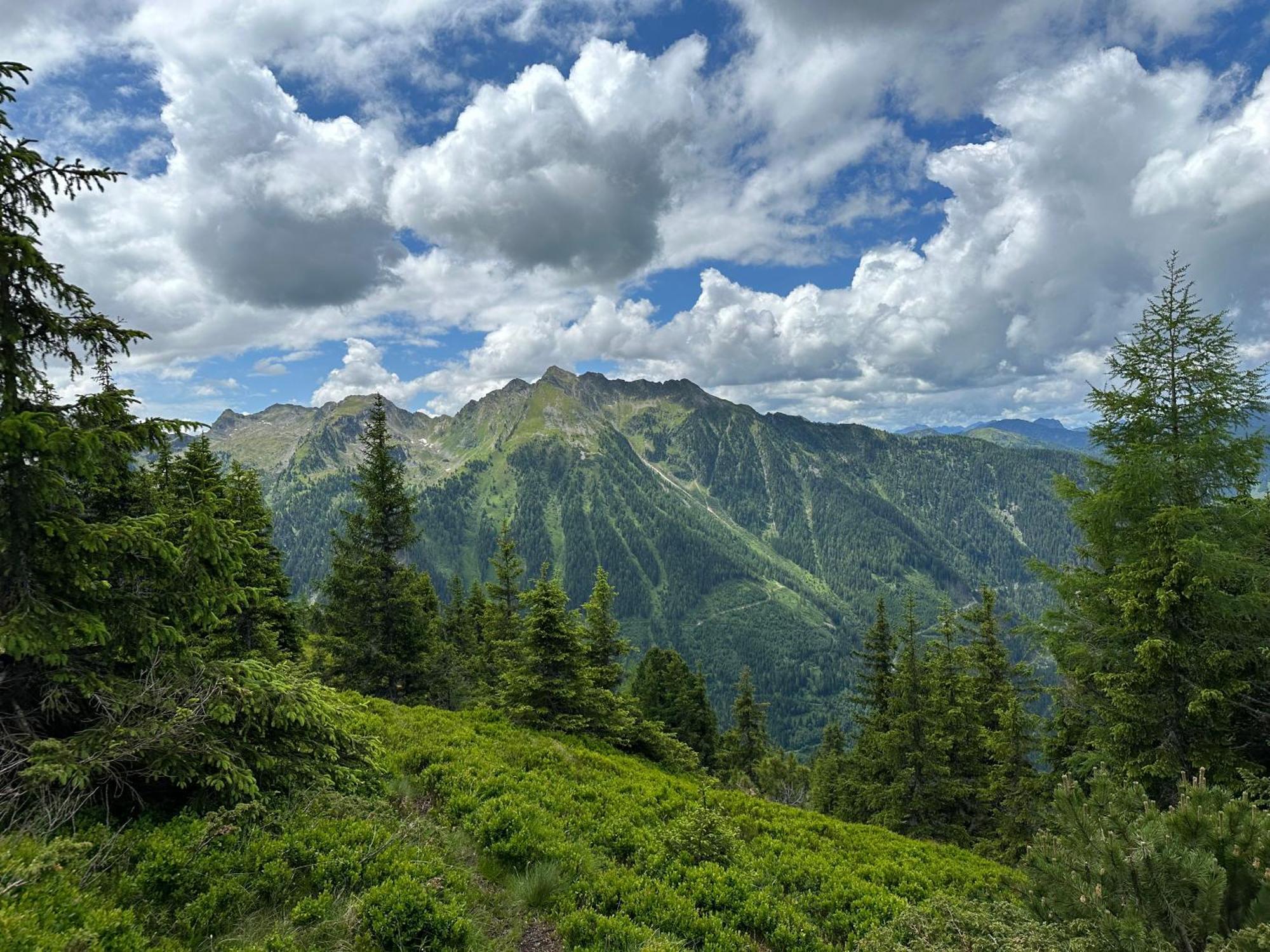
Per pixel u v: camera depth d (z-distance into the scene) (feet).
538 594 71.87
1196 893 14.89
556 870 26.43
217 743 20.66
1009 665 80.48
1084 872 17.16
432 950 18.16
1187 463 41.70
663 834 35.32
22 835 15.05
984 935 18.67
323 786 25.40
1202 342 43.21
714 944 23.98
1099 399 47.42
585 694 72.59
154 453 20.17
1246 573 39.52
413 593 76.23
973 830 74.79
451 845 26.40
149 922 15.60
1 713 17.48
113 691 18.63
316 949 16.61
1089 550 49.26
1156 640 40.40
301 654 75.82
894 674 89.56
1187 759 39.99
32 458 16.81
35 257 16.39
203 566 20.83
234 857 18.65
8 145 16.89
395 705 55.62
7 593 17.07
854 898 33.01
